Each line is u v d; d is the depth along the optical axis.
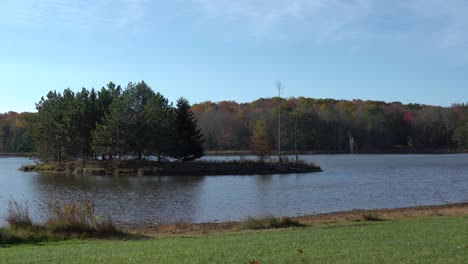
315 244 14.02
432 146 152.62
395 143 151.00
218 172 67.19
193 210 33.22
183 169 67.19
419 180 55.66
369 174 65.50
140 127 68.56
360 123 146.12
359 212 30.41
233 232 21.42
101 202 37.38
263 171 68.88
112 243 17.34
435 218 24.77
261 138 83.88
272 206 35.12
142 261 11.73
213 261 11.39
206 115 140.75
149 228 24.86
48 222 20.55
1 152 138.88
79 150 73.38
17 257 13.37
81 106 72.75
